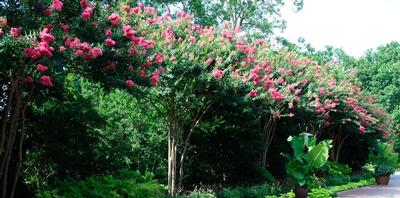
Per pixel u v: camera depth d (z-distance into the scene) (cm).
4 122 700
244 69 1170
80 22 637
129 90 683
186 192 1211
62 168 949
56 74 632
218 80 1054
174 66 977
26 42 538
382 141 2580
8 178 840
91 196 865
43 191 868
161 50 979
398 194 1559
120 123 1323
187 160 1350
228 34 1165
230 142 1362
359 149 2439
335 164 2089
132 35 676
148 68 745
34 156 943
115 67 668
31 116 886
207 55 1065
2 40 525
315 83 1669
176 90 1048
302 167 1327
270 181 1452
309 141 1361
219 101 1157
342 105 1870
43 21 621
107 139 1205
